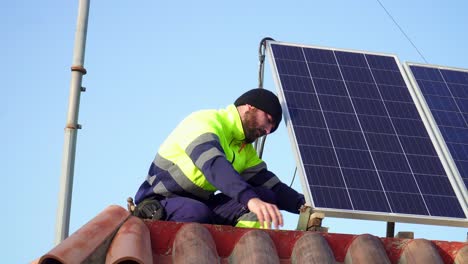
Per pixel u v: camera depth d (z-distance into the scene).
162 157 6.92
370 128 7.56
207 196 6.99
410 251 5.89
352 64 8.50
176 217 6.62
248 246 5.57
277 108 7.35
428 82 8.55
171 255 5.55
